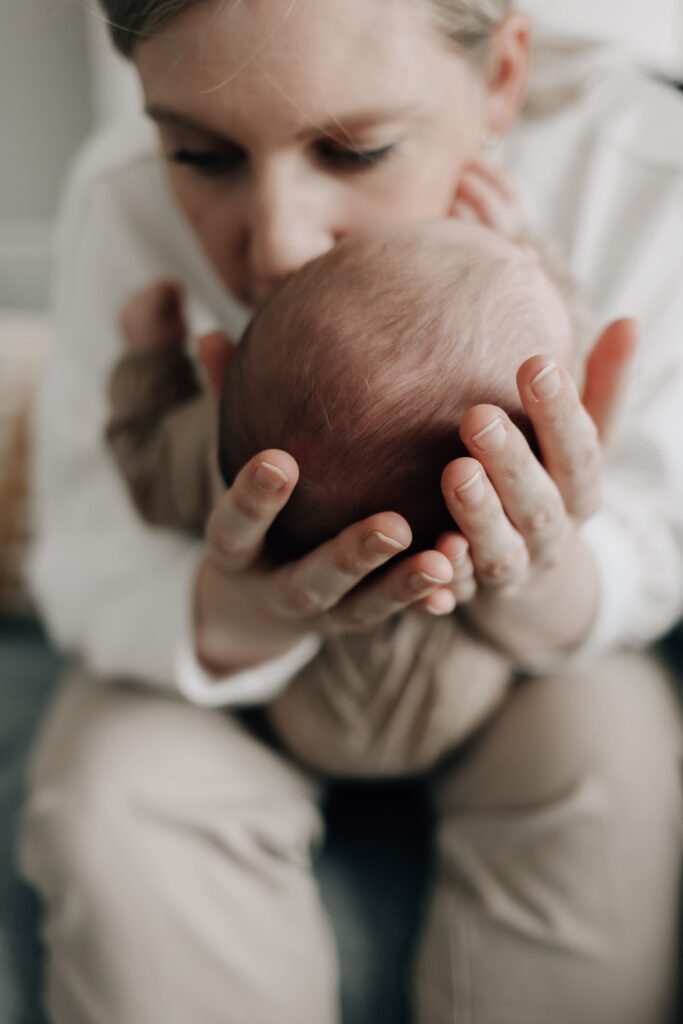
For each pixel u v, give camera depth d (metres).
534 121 0.86
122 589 0.82
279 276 0.60
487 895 0.69
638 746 0.71
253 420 0.52
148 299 0.79
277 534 0.56
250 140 0.56
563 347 0.52
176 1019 0.66
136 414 0.79
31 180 1.91
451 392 0.48
